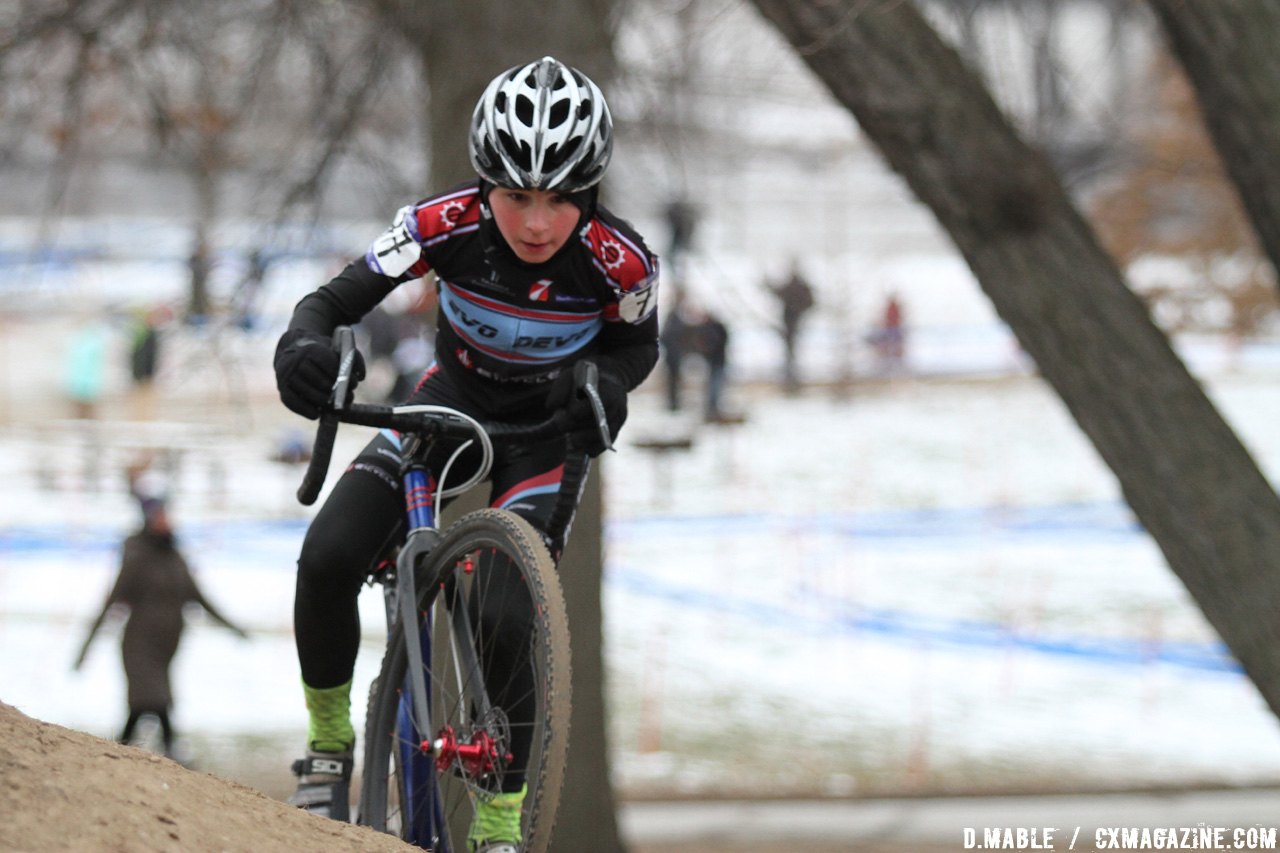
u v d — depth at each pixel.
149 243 97.56
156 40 32.12
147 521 34.34
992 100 19.33
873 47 19.02
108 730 38.47
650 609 54.66
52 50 32.25
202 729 39.59
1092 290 19.27
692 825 34.00
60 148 34.59
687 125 34.91
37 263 39.72
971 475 74.94
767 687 45.88
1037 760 38.94
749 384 98.31
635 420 82.62
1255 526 18.98
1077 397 19.48
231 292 33.06
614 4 30.05
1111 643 49.41
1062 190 19.47
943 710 43.50
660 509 69.25
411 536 12.04
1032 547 62.47
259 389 89.31
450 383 12.83
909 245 135.50
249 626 50.25
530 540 10.98
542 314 12.10
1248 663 19.02
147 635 34.22
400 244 11.88
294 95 34.22
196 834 9.41
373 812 12.38
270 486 71.00
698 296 93.50
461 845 12.05
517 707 11.34
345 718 12.59
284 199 32.25
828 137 104.62
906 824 33.88
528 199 11.26
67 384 77.94
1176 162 46.41
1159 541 19.41
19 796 9.00
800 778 37.25
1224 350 103.12
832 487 72.88
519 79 11.11
